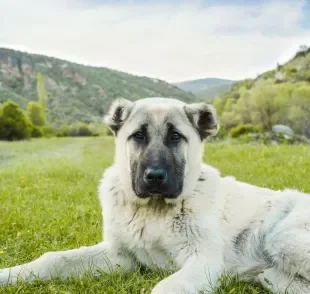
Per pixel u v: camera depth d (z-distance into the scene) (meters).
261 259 0.88
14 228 1.16
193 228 0.81
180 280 0.72
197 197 0.85
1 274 0.80
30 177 2.22
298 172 2.07
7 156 3.52
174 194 0.82
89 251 0.87
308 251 0.78
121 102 0.91
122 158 0.87
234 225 0.89
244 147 3.55
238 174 2.12
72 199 1.60
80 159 3.28
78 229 1.17
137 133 0.85
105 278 0.80
